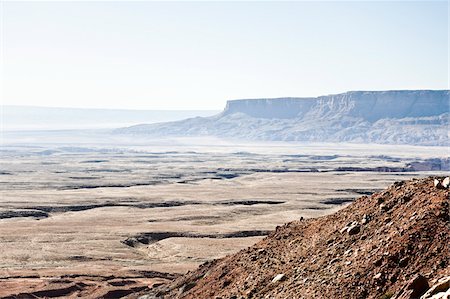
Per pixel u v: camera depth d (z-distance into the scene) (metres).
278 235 39.22
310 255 32.66
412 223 27.92
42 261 95.38
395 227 28.89
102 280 78.75
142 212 154.50
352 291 26.22
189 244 108.31
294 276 31.25
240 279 35.66
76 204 168.75
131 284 75.38
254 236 118.62
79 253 101.06
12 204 166.50
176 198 184.50
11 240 112.25
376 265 26.77
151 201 177.12
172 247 106.88
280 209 159.38
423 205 29.30
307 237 35.94
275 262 34.91
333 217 36.41
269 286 31.88
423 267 25.19
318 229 36.09
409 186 32.88
